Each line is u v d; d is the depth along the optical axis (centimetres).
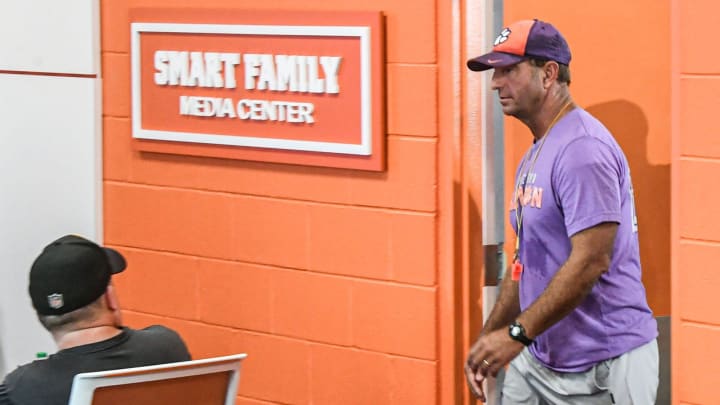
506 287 394
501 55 371
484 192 424
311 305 455
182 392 302
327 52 434
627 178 372
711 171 365
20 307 493
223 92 463
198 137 469
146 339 318
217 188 474
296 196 453
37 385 301
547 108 371
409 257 429
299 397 463
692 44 364
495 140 430
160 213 492
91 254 311
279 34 443
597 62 461
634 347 374
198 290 485
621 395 374
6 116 475
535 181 369
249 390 477
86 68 498
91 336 308
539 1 450
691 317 374
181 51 471
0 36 471
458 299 425
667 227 477
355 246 441
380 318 439
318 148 439
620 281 371
